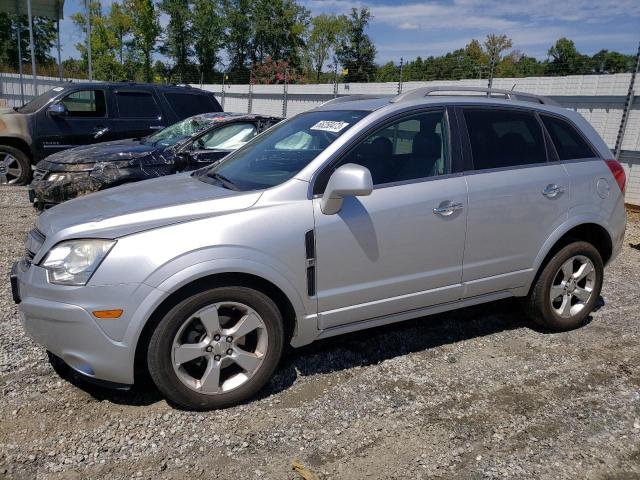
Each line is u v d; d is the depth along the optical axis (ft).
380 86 54.54
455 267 12.19
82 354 9.37
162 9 175.83
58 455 8.82
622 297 17.10
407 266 11.57
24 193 30.63
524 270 13.19
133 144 24.98
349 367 12.07
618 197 14.48
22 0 60.18
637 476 8.66
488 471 8.70
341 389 11.13
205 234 9.62
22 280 9.96
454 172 12.10
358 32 151.23
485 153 12.60
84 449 9.00
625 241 24.76
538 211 13.03
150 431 9.53
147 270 9.21
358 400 10.73
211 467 8.68
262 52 189.47
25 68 108.68
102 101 32.58
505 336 13.92
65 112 31.73
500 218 12.50
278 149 12.57
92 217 10.16
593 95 34.86
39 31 141.90
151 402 10.41
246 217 10.02
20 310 9.87
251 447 9.20
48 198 21.84
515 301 16.31
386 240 11.18
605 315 15.52
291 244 10.23
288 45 190.90
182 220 9.82
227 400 10.19
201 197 10.72
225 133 24.04
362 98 14.12
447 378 11.67
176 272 9.30
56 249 9.62
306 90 66.54
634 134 32.32
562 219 13.43
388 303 11.57
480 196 12.19
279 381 11.37
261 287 10.36
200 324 9.92
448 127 12.28
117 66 153.58
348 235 10.78
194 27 177.99
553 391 11.19
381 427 9.84
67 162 22.06
